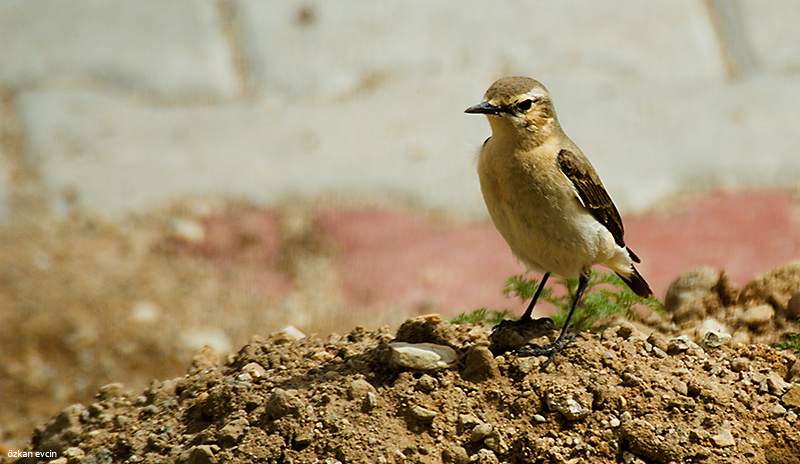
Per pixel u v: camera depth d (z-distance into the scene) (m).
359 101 19.66
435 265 15.21
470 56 20.64
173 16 21.39
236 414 6.63
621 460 6.17
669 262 15.07
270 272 15.32
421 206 16.88
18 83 19.91
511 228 7.39
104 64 20.42
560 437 6.27
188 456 6.37
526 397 6.45
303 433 6.34
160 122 19.06
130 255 15.47
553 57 20.59
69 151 18.09
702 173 17.36
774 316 8.18
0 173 17.30
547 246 7.30
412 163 17.78
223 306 14.30
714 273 8.70
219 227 16.36
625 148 17.98
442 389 6.59
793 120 18.59
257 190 17.27
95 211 16.58
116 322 13.65
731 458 6.11
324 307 14.30
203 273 15.17
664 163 17.58
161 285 14.70
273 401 6.49
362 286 14.87
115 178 17.39
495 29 21.20
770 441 6.28
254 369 7.11
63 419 7.34
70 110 19.16
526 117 7.07
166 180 17.42
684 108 19.08
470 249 15.70
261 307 14.37
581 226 7.20
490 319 8.01
